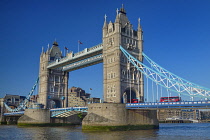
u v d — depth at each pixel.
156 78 78.06
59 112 105.31
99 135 61.81
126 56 85.38
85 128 73.62
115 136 59.34
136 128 77.12
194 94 69.06
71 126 110.00
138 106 73.12
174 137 59.00
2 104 150.88
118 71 83.75
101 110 74.06
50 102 120.56
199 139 56.03
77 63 110.88
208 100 61.56
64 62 110.25
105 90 87.12
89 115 74.44
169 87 74.62
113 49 86.75
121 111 74.81
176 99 74.00
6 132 77.25
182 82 72.25
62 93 125.19
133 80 88.44
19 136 65.12
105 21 92.69
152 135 62.28
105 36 91.19
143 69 83.12
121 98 83.38
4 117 143.88
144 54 89.81
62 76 126.69
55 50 127.62
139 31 93.12
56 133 71.81
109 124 72.69
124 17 92.81
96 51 95.00
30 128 96.00
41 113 107.88
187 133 71.75
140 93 89.56
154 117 84.31
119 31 86.75
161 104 69.00
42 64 126.12
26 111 111.88
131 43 90.06
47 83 121.00
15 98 192.38
